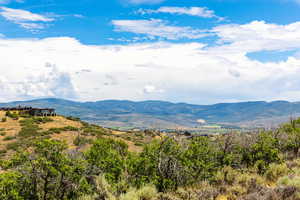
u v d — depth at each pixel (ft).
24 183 26.73
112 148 42.88
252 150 43.19
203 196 26.94
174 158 34.37
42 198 26.73
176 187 32.12
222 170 37.09
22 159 28.04
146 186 30.45
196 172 34.63
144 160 34.94
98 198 28.14
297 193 23.86
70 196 27.99
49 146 28.09
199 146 40.09
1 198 24.68
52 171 26.14
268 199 23.82
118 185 30.91
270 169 37.06
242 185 30.50
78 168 29.14
